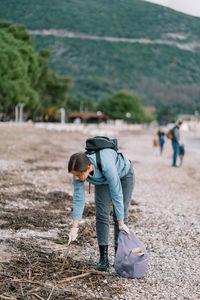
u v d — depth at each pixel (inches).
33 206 292.8
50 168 520.4
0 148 735.1
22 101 2158.0
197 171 606.5
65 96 3250.5
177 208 327.6
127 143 1346.0
